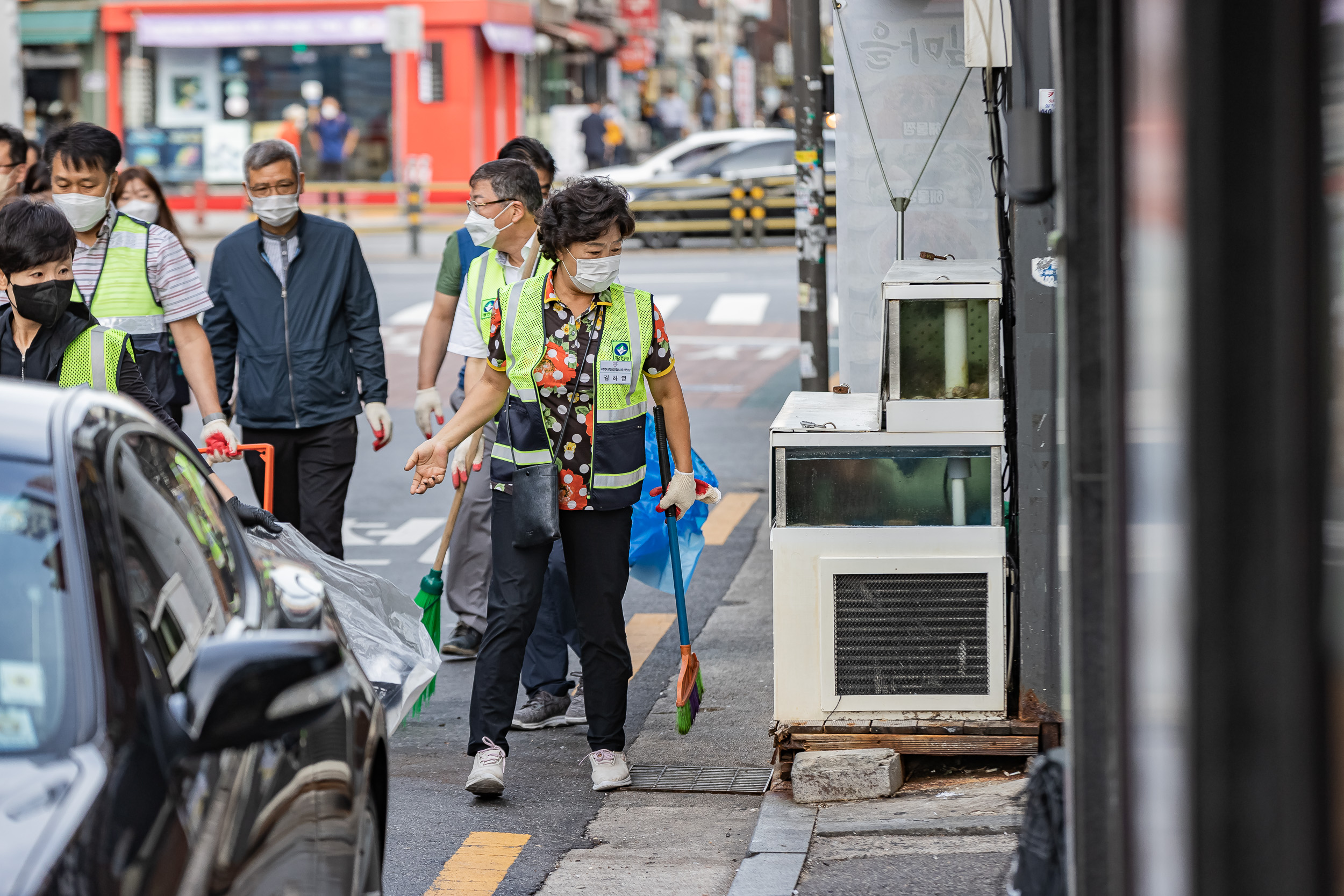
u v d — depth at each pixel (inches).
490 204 489.1
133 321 511.8
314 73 2659.9
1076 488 232.1
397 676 434.3
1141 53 198.1
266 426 557.3
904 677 426.6
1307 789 180.1
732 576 698.2
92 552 233.0
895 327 418.9
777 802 426.0
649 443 489.7
